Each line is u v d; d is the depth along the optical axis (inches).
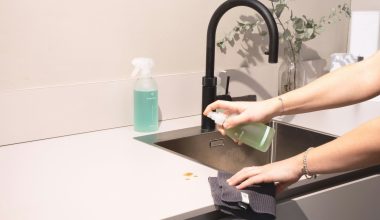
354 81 46.8
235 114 48.0
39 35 55.6
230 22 72.5
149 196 41.0
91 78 60.3
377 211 52.5
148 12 63.5
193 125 65.1
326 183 46.9
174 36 66.6
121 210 38.4
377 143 37.0
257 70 75.2
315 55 87.0
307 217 45.3
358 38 85.3
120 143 56.2
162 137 59.4
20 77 55.2
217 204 39.3
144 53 64.3
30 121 55.7
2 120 53.8
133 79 62.7
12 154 51.7
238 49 74.1
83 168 47.6
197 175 45.9
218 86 69.9
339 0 89.6
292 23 78.5
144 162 49.5
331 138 61.4
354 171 49.3
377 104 78.6
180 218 37.4
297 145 65.9
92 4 58.6
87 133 59.9
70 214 37.7
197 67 69.9
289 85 77.5
